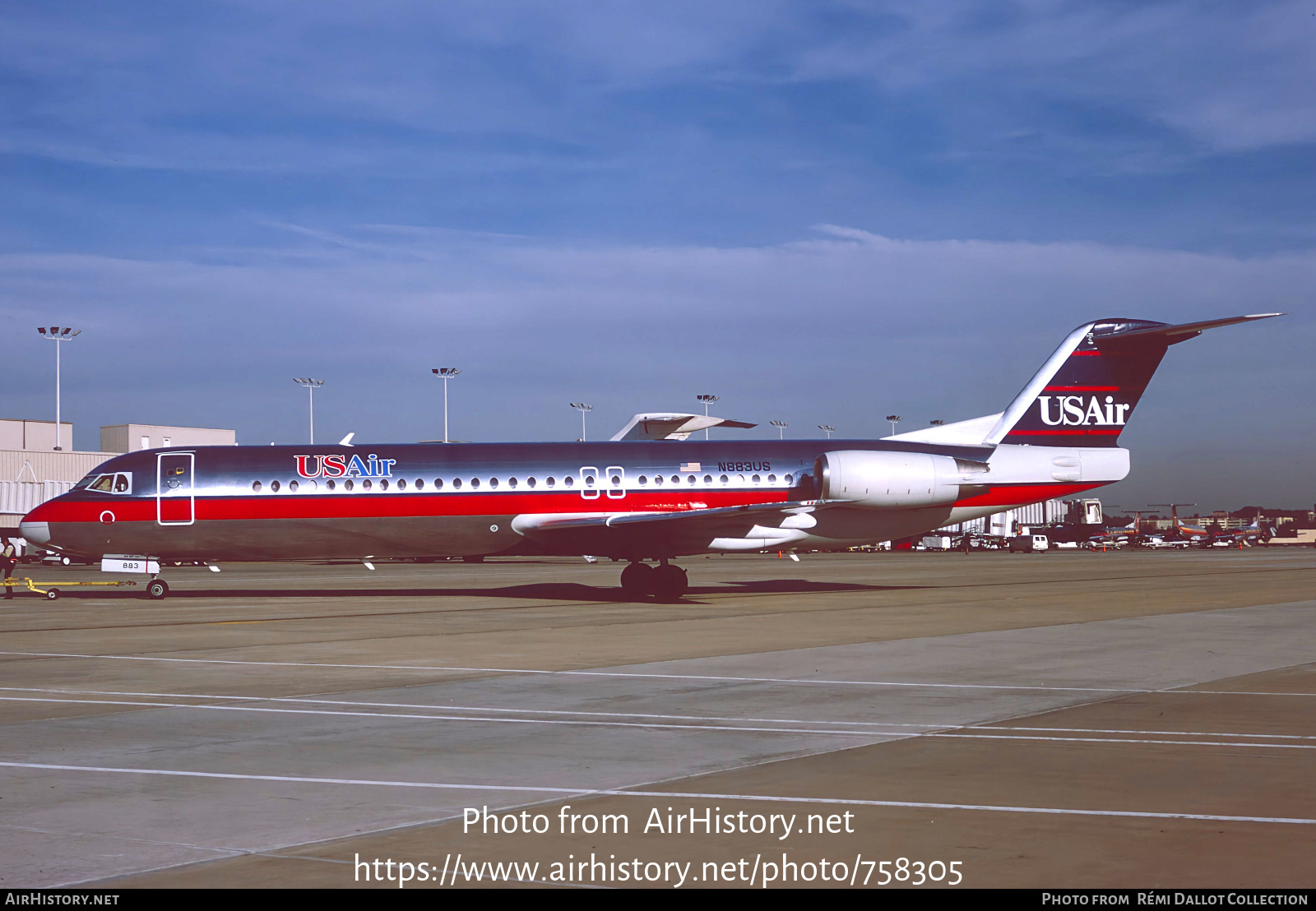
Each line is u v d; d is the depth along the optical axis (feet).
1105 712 43.50
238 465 108.47
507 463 110.93
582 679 53.11
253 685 51.78
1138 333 114.93
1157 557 290.35
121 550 108.06
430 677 53.98
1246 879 23.07
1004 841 25.79
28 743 38.04
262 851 25.31
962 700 46.60
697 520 105.91
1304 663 58.85
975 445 119.24
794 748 36.60
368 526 108.68
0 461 254.68
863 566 205.05
